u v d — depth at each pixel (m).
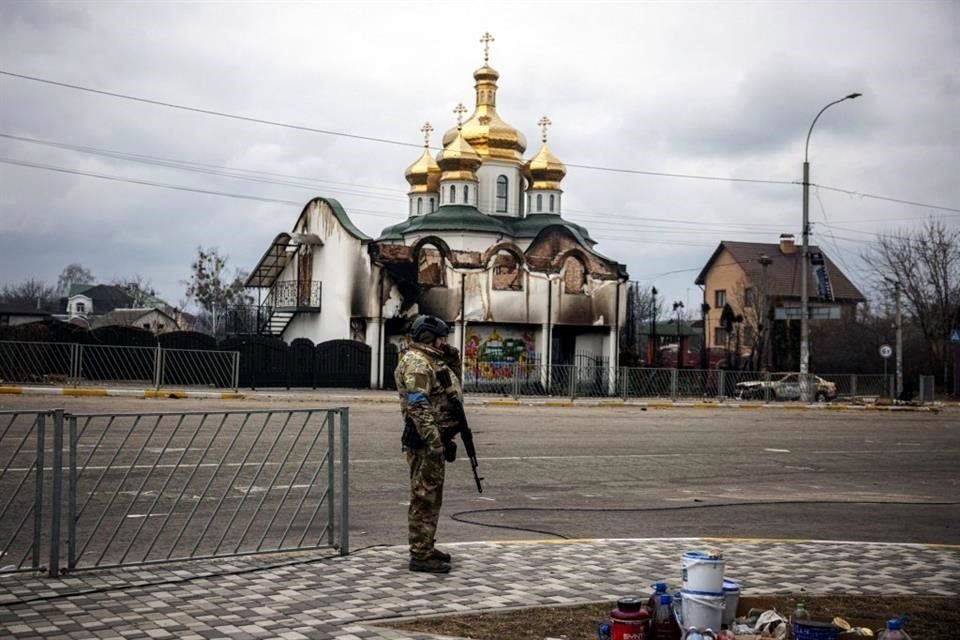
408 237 55.97
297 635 5.74
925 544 9.55
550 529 9.95
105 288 113.50
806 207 39.72
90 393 27.48
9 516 9.48
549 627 6.00
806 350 40.16
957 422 33.38
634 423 25.70
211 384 31.27
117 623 5.93
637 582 7.31
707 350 62.56
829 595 6.97
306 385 38.41
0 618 5.99
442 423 7.67
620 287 49.19
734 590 5.95
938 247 60.91
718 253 80.75
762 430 25.25
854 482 15.23
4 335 34.56
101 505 10.23
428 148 63.16
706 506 11.95
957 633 6.04
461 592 6.89
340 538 8.53
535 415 27.44
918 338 64.44
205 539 8.85
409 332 7.88
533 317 46.28
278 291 50.25
